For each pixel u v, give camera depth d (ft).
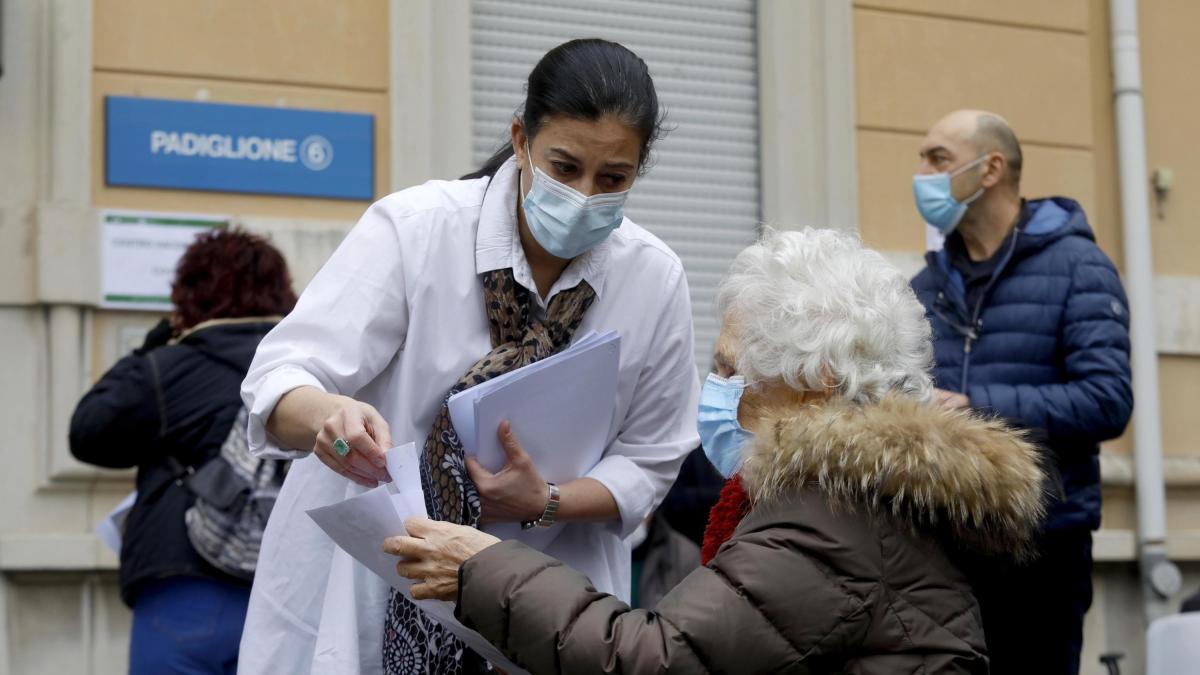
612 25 26.30
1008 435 9.57
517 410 10.71
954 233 18.17
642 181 26.35
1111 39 28.60
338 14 23.58
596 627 9.21
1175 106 29.25
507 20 25.50
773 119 26.71
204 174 22.62
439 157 24.32
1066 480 16.58
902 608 9.11
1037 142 27.86
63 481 21.71
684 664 8.96
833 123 26.73
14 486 21.62
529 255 11.49
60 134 21.91
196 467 16.42
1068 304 17.13
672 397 12.16
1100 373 16.74
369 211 11.59
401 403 11.33
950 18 27.50
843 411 9.52
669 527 19.35
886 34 27.17
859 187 26.78
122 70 22.41
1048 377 17.20
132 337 22.06
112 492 21.97
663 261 12.10
